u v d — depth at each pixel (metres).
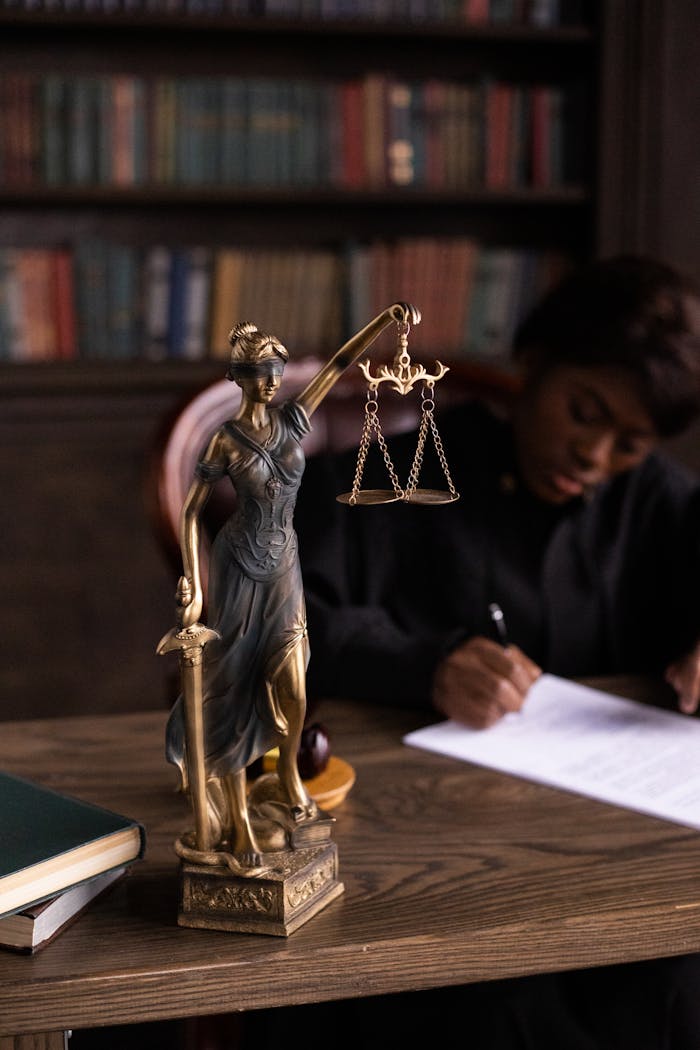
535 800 1.05
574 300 1.46
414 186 2.89
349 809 1.03
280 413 0.78
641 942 0.85
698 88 2.96
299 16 2.78
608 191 2.95
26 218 2.91
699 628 1.56
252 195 2.79
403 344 0.80
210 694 0.80
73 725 1.24
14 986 0.76
